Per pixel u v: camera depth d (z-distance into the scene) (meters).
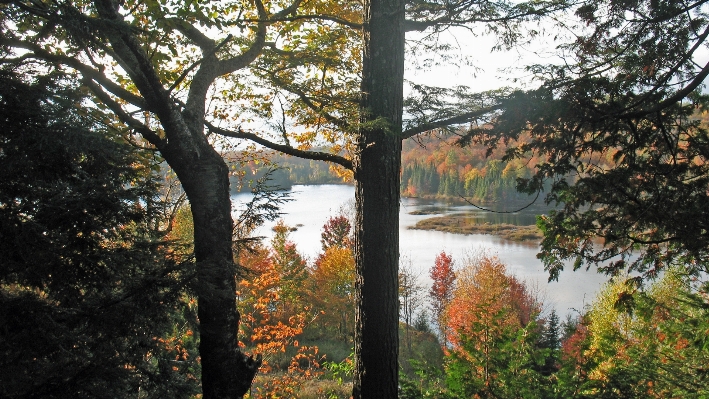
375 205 4.86
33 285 3.44
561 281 29.53
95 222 3.59
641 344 6.18
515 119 4.20
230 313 4.31
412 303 28.95
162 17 3.77
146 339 3.72
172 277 3.76
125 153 4.21
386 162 4.80
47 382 3.16
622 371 5.40
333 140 6.20
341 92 5.32
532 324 5.80
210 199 4.34
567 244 5.19
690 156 4.59
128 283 3.75
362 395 4.95
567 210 5.07
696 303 5.53
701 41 3.89
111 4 3.51
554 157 4.49
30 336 3.13
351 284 21.14
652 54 4.01
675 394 5.12
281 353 17.28
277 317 13.34
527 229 46.19
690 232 4.20
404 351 22.09
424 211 58.38
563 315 23.70
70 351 3.41
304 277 18.88
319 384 13.15
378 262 4.88
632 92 4.23
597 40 4.23
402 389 5.84
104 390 3.39
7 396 3.01
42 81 3.62
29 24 4.15
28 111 3.34
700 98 4.46
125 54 4.12
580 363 5.58
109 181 3.77
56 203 3.42
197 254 4.28
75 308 3.50
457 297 23.11
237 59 5.05
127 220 3.89
